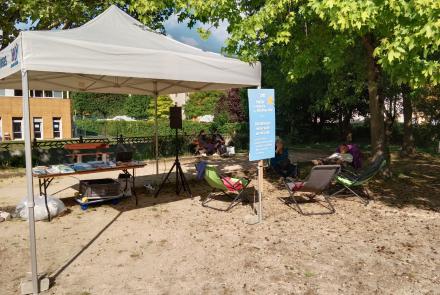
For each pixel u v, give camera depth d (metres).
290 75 7.79
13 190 9.42
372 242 5.32
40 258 4.85
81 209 7.23
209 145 16.86
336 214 6.76
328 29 7.29
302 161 14.73
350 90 16.70
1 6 8.15
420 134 19.56
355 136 26.61
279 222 6.29
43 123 32.94
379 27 5.79
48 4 7.70
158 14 9.11
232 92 31.97
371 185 9.25
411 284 4.07
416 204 7.46
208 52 6.56
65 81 8.11
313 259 4.74
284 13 7.18
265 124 5.99
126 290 3.98
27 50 4.10
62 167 6.70
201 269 4.47
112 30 5.86
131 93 10.09
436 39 4.63
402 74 5.52
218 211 7.04
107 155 7.99
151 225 6.20
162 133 28.38
